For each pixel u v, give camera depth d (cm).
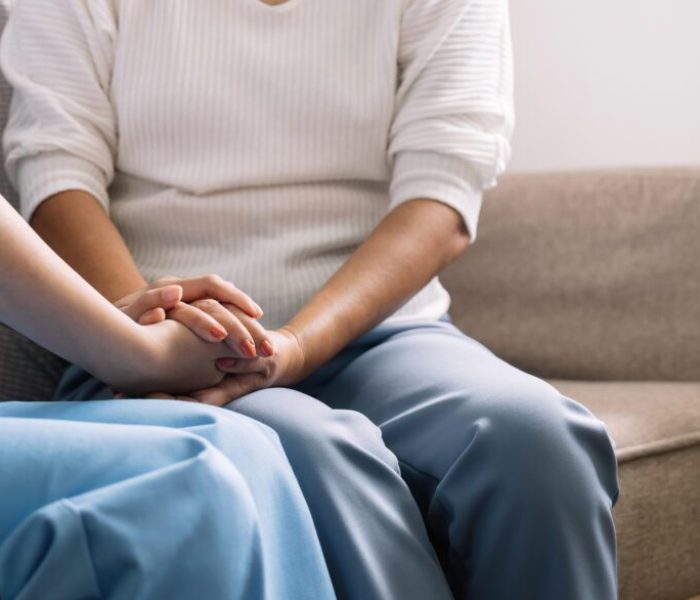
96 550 74
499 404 109
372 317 131
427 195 141
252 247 142
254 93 143
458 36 147
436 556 106
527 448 105
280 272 139
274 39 144
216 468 80
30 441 79
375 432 109
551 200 195
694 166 192
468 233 146
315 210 145
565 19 236
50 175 142
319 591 90
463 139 144
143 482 77
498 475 105
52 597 72
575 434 109
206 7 144
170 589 76
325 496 99
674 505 147
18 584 73
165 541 76
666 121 221
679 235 185
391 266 133
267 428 98
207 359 113
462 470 107
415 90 146
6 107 157
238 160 142
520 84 246
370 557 98
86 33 147
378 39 145
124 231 147
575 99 237
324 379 135
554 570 105
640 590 144
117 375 108
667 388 171
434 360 125
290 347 121
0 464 77
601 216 191
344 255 145
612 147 231
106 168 147
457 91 145
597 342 189
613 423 149
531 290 194
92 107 147
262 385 119
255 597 82
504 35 153
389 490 104
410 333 138
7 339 139
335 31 145
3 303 99
